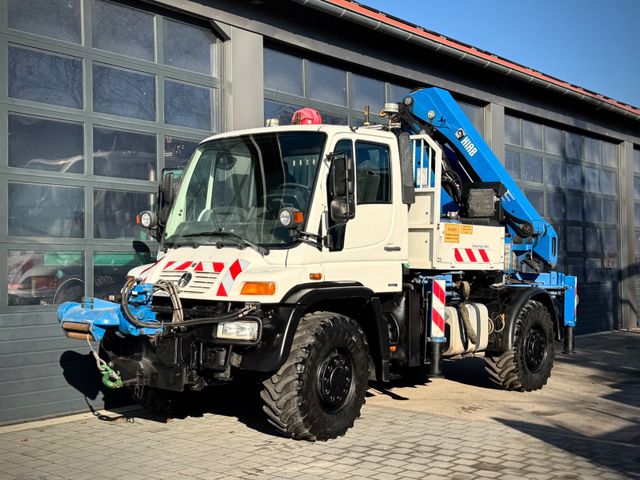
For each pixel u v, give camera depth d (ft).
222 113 31.24
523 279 33.45
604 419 24.75
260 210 21.91
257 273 20.20
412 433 22.15
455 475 17.85
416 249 26.73
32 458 19.76
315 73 35.96
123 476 17.99
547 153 53.42
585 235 56.95
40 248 25.02
